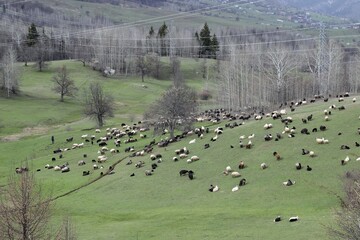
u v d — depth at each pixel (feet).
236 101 491.31
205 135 296.92
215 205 188.14
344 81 576.61
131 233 167.63
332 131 237.45
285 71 555.28
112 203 213.46
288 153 224.74
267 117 302.45
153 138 331.57
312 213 159.94
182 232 161.27
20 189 108.99
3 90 572.10
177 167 247.29
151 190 222.69
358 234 105.40
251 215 168.86
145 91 655.76
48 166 293.43
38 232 119.65
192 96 377.50
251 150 242.37
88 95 536.42
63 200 225.15
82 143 351.67
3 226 105.91
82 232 173.99
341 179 175.11
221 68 630.33
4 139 401.08
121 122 456.86
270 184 197.57
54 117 486.38
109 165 279.08
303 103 335.67
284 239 137.90
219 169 230.89
